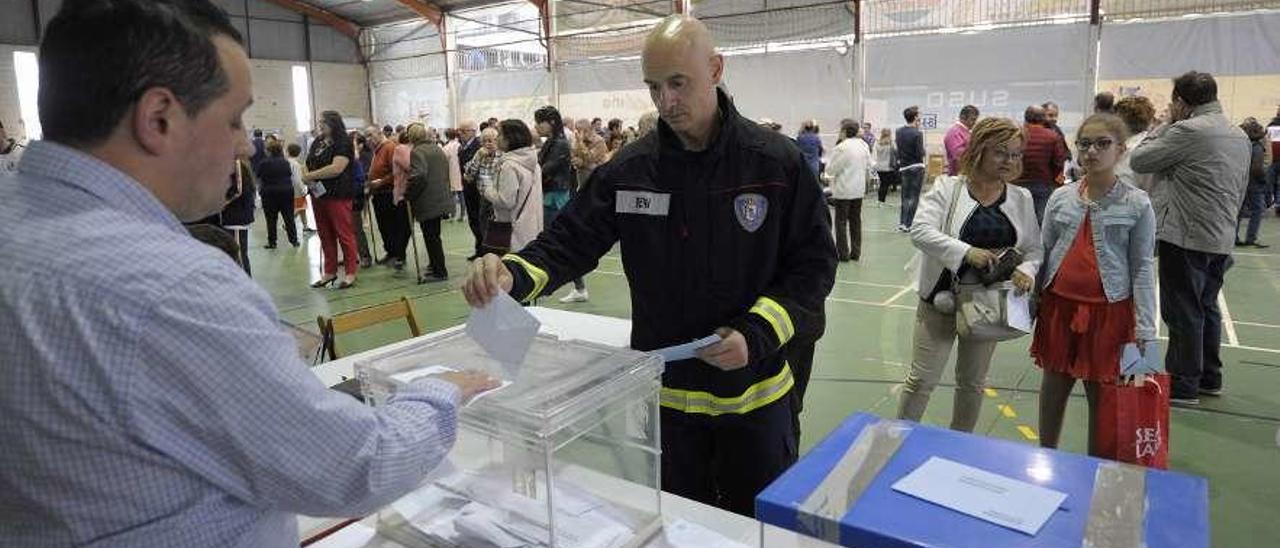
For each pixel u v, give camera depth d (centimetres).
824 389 367
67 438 64
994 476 92
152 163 69
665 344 145
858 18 1188
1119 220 230
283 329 73
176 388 64
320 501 71
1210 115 305
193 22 69
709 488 155
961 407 256
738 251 138
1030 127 464
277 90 1711
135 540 66
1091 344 238
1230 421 312
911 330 461
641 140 146
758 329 126
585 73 1478
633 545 109
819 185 143
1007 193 243
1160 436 209
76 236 65
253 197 598
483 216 558
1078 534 79
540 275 137
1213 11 966
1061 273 241
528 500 110
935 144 1159
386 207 684
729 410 143
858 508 86
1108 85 1038
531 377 107
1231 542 230
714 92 134
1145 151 318
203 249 69
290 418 67
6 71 1387
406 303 276
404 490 78
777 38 1267
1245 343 416
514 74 1582
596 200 146
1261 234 761
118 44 65
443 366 111
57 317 62
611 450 113
